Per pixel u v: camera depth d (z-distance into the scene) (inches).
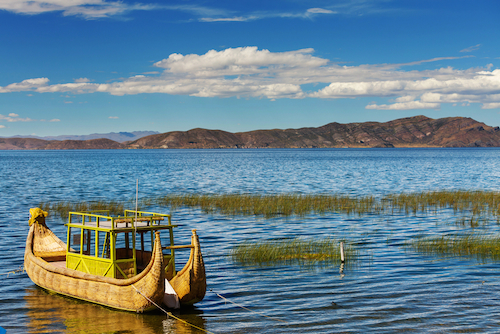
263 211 1320.1
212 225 1108.5
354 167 4544.8
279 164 5285.4
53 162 5910.4
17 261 743.7
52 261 660.1
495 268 693.9
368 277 649.0
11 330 463.2
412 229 1051.3
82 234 582.2
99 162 5949.8
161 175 3230.8
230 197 1578.5
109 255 604.1
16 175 3142.2
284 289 597.3
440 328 466.9
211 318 500.4
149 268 496.7
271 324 482.3
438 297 561.0
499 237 904.9
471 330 462.9
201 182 2573.8
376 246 859.4
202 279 522.9
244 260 743.7
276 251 784.9
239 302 549.6
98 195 1836.9
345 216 1255.5
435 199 1595.7
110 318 498.6
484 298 557.6
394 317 498.0
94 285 540.7
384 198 1692.9
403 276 652.7
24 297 569.3
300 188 2193.7
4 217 1211.2
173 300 518.9
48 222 1125.1
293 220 1187.3
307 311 518.6
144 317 502.3
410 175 3257.9
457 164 5236.2
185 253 811.4
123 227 552.1
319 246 839.1
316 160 6747.1
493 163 5497.1
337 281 629.0
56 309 526.0
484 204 1475.1
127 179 2810.0
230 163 5595.5
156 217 582.9
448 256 772.6
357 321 487.2
